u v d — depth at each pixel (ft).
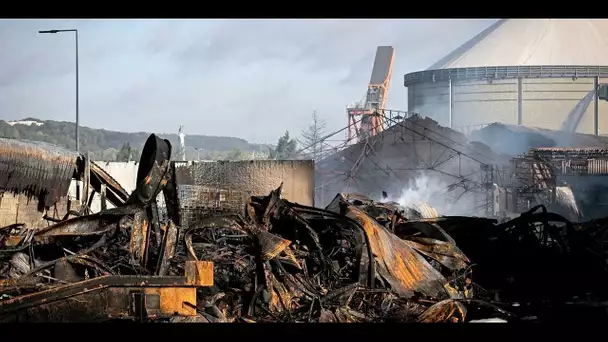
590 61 296.10
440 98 286.87
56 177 59.67
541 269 64.34
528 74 278.67
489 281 62.18
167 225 37.83
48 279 36.55
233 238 47.78
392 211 63.26
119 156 214.28
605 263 65.31
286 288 40.78
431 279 47.21
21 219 59.11
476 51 310.86
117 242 40.60
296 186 83.61
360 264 45.55
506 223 69.15
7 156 57.57
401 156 176.86
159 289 32.32
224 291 39.58
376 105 263.29
